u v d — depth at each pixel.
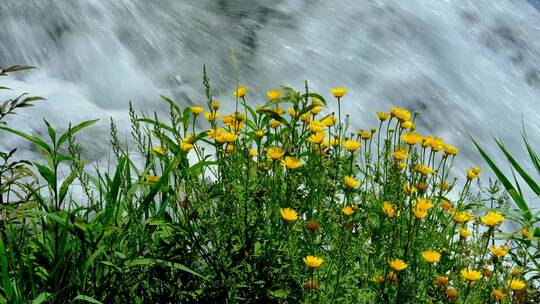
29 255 2.36
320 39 9.29
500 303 2.47
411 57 9.58
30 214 2.23
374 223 2.73
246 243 2.31
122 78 7.18
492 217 2.45
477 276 2.25
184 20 8.62
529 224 2.98
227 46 8.38
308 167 2.73
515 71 10.61
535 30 12.01
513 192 3.27
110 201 2.38
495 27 11.54
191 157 5.84
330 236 2.46
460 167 7.59
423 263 2.52
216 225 2.38
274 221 2.37
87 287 2.32
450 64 9.87
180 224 2.38
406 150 2.96
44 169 2.35
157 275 2.34
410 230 2.52
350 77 8.55
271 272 2.27
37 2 7.40
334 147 2.87
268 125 2.87
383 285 2.21
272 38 8.91
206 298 2.29
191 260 2.38
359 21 10.09
